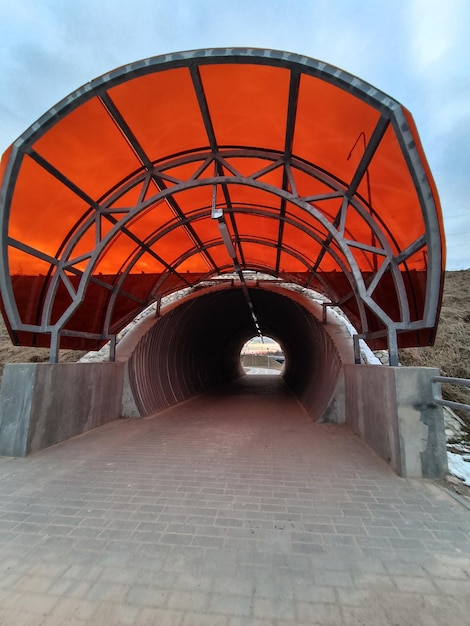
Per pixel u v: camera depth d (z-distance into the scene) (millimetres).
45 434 5582
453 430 7254
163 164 6520
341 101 4891
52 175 5871
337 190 6125
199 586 2260
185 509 3414
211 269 12398
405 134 4539
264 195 7582
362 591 2229
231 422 7965
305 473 4484
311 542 2820
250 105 5375
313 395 10078
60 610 2033
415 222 5699
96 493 3793
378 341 7816
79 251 7465
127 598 2141
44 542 2785
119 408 8344
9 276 6051
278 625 1937
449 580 2352
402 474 4359
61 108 5117
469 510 3449
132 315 9891
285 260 11148
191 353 14289
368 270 7398
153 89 5086
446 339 12859
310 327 11094
